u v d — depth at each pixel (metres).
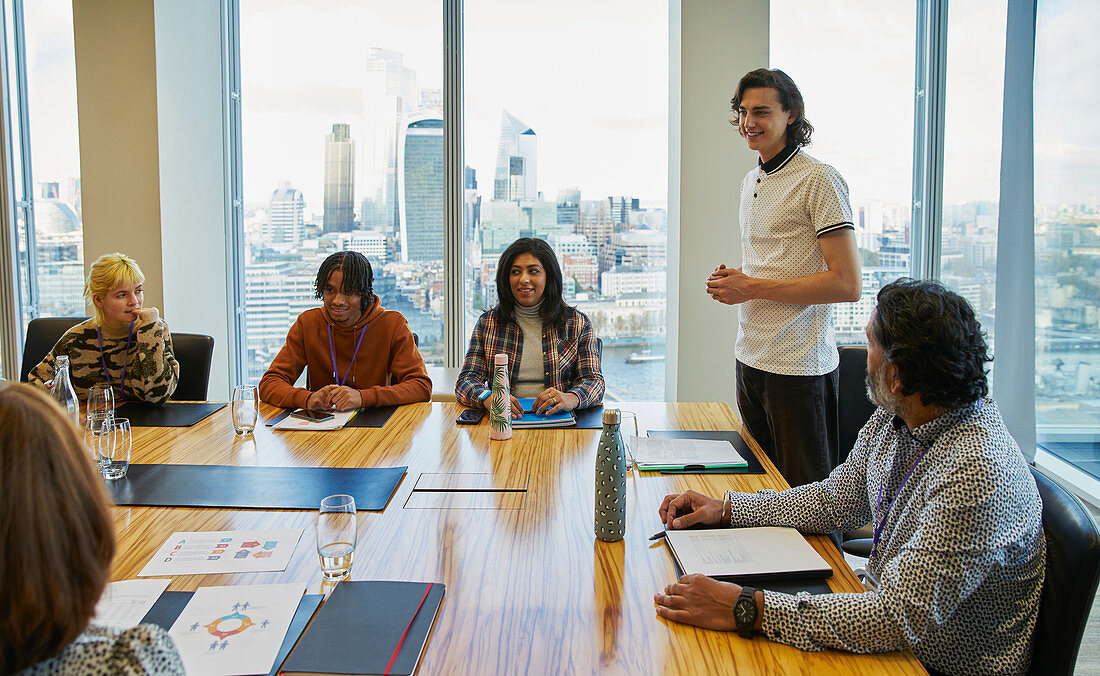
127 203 3.91
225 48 4.32
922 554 1.21
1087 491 3.64
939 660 1.33
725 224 3.89
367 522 1.65
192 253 4.16
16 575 0.69
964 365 1.27
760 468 2.00
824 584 1.37
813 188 2.36
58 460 0.72
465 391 2.62
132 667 0.76
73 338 2.76
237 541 1.54
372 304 2.93
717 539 1.54
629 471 1.98
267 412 2.63
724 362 3.98
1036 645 1.30
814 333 2.45
